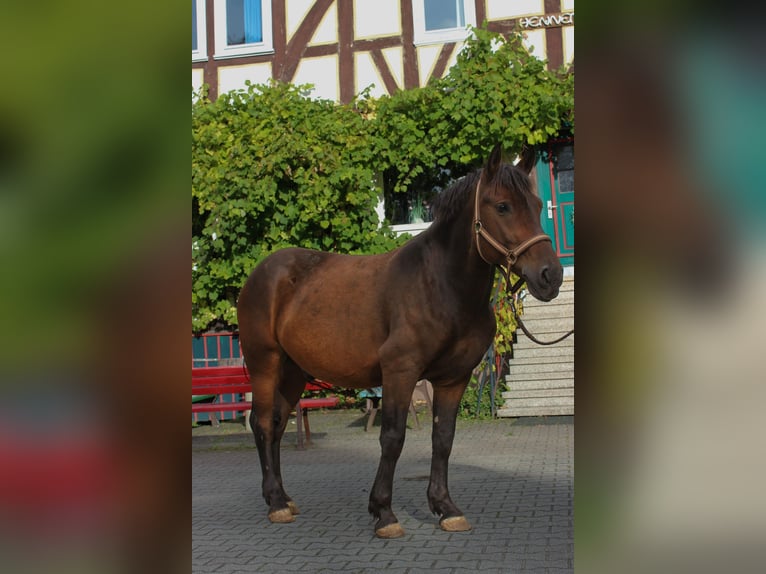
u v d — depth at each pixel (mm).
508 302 9312
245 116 10578
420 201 11055
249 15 11453
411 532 4082
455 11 10930
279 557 3695
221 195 10297
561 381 8938
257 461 7371
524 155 3984
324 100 10875
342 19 11188
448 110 10227
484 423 8625
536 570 3266
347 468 6547
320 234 10578
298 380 4973
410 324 3932
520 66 10125
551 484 5301
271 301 4684
